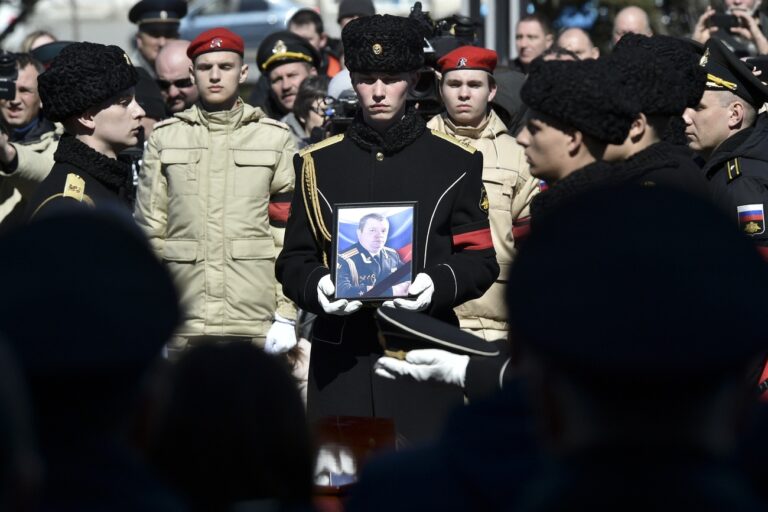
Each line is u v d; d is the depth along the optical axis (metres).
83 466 4.04
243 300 13.05
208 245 13.09
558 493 3.84
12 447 3.52
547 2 32.28
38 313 3.96
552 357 3.74
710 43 12.27
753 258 3.73
